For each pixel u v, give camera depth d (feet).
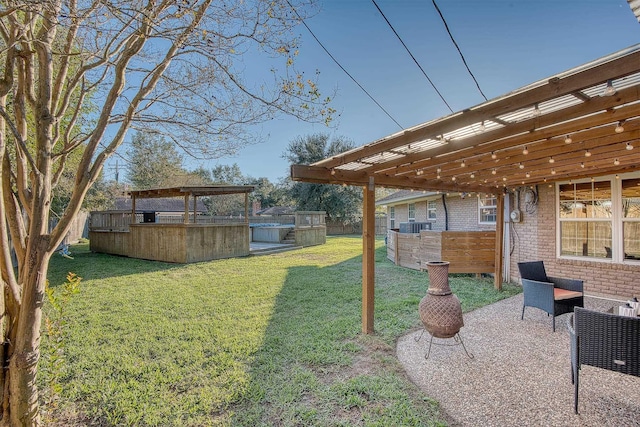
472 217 32.58
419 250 29.25
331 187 78.59
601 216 19.04
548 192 21.39
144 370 10.57
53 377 8.31
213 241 37.24
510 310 17.19
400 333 13.84
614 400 8.75
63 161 7.84
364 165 12.09
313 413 8.23
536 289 14.94
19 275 6.94
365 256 13.85
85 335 13.64
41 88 6.78
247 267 31.55
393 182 14.90
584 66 5.06
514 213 23.26
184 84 9.52
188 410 8.44
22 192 6.81
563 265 20.62
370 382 9.69
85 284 24.02
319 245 54.39
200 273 28.50
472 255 25.38
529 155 11.00
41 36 6.70
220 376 10.12
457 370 10.58
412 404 8.65
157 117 9.46
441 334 11.44
